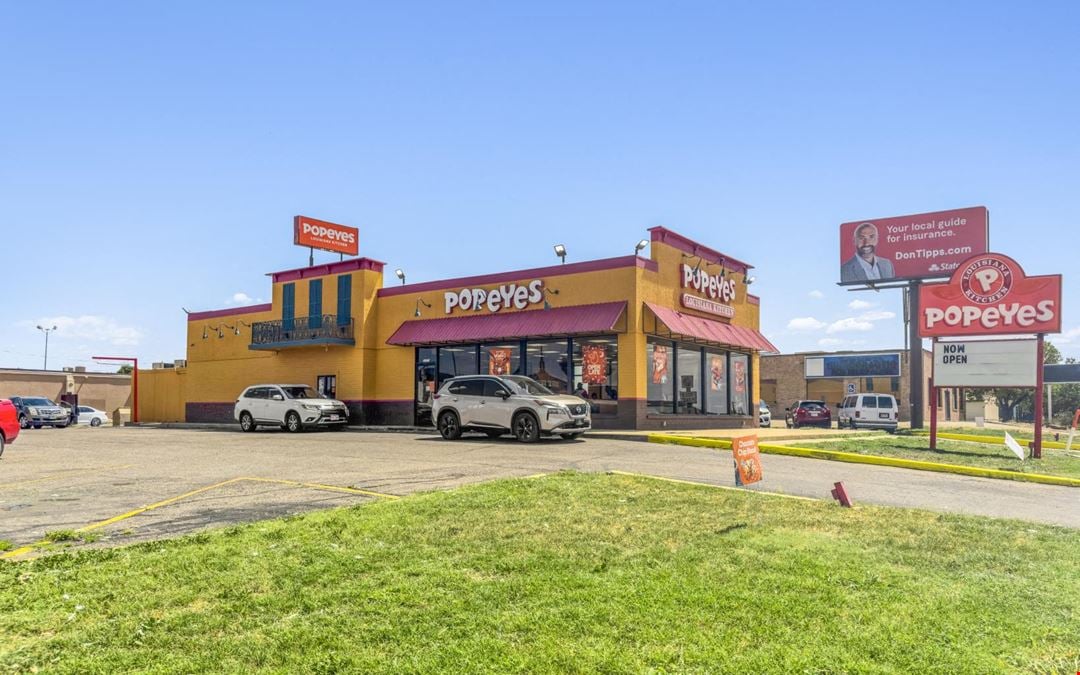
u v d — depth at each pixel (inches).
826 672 165.5
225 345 1371.8
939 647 181.0
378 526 297.1
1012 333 696.4
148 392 1552.7
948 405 2378.2
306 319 1221.1
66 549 270.7
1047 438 1050.1
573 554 258.4
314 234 1289.4
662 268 978.1
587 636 183.3
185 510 349.1
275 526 295.3
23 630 187.6
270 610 201.8
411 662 168.2
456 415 788.0
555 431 738.8
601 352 938.7
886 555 265.9
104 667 166.1
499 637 183.2
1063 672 170.1
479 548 265.6
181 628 189.2
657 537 284.7
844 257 1396.4
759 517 327.3
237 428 1184.2
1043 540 298.4
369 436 871.1
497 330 991.6
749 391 1198.3
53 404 1454.2
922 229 1325.0
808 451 624.1
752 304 1237.1
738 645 179.2
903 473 545.0
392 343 1100.5
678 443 713.0
